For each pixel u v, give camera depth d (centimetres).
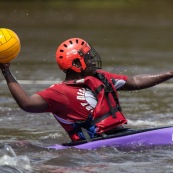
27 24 7512
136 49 5228
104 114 1731
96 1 10381
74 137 1739
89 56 1745
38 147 1758
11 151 1656
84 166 1539
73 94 1712
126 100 2791
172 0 9288
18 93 1644
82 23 7706
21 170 1486
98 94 1727
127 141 1719
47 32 6588
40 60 4450
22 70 3894
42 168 1516
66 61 1736
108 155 1639
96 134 1727
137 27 7275
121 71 3803
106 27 7244
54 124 2222
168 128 1756
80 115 1720
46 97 1681
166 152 1672
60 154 1656
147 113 2445
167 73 1844
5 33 1678
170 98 2848
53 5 9975
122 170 1500
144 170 1502
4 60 1655
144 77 1833
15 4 10038
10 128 2144
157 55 4788
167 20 8100
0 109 2533
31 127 2162
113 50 5134
